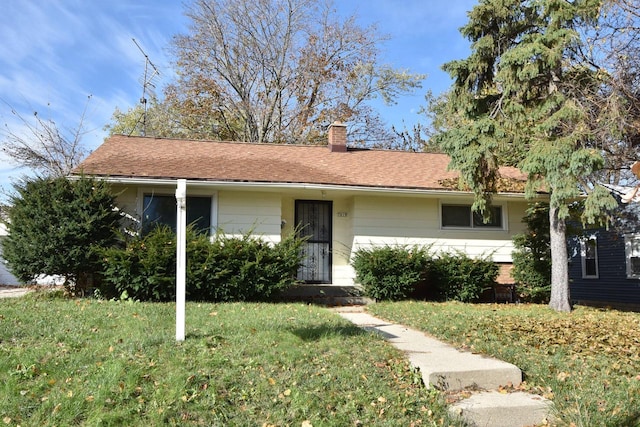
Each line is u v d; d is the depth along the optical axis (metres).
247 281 10.69
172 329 6.65
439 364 5.41
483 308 11.11
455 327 7.84
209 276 10.38
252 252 10.88
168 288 10.20
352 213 13.27
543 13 11.45
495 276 12.70
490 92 13.66
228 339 6.08
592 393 5.11
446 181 13.29
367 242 13.16
